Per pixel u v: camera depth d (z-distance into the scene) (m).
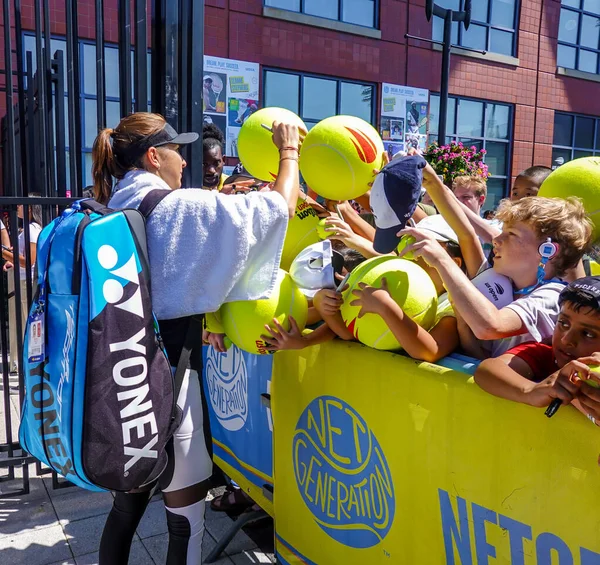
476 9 12.57
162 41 2.67
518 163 13.64
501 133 13.43
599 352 1.16
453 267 1.48
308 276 1.86
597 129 15.00
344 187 2.08
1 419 3.96
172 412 1.68
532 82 13.54
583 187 1.89
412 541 1.65
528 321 1.44
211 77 9.67
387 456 1.70
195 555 1.87
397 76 11.70
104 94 2.91
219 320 2.07
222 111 9.85
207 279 1.70
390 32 11.51
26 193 3.44
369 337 1.69
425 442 1.57
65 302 1.51
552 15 13.62
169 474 1.79
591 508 1.20
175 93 2.65
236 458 2.74
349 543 1.91
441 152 5.09
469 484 1.45
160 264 1.66
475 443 1.43
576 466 1.22
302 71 10.71
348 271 2.28
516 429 1.33
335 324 1.85
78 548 2.54
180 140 1.91
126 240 1.57
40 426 1.58
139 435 1.55
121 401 1.51
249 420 2.57
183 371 1.75
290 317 1.89
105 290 1.51
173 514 1.85
